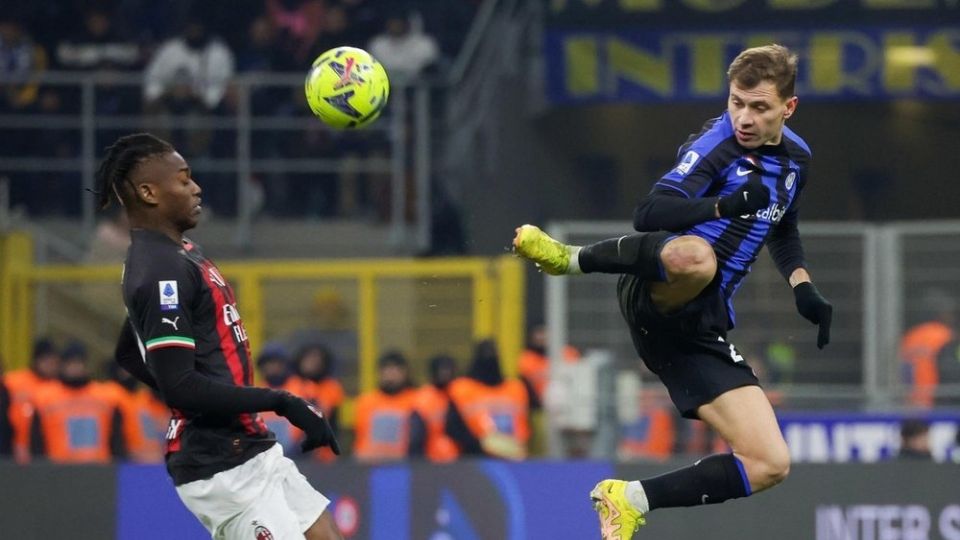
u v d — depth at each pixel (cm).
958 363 3728
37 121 5459
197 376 1838
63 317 4453
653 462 3194
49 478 3203
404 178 5531
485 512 3198
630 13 5216
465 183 5591
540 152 5559
